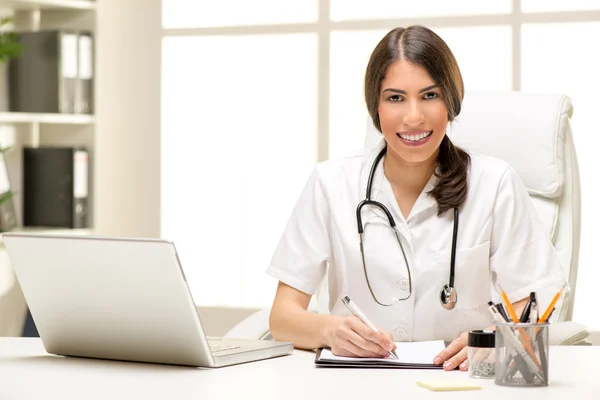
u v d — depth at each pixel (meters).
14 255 1.71
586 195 4.12
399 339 2.08
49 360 1.74
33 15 4.55
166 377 1.54
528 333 1.44
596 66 4.10
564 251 2.61
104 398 1.36
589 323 4.12
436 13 4.31
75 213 4.33
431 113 1.92
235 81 4.68
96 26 4.46
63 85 4.28
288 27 4.54
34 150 4.39
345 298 1.77
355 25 4.41
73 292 1.67
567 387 1.44
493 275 2.18
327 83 4.47
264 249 4.68
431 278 2.06
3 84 4.40
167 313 1.59
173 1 4.75
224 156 4.72
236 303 4.73
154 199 4.80
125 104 4.83
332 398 1.35
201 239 4.78
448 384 1.43
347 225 2.12
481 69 4.25
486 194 2.10
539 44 4.17
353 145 4.45
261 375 1.56
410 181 2.10
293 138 4.60
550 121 2.65
